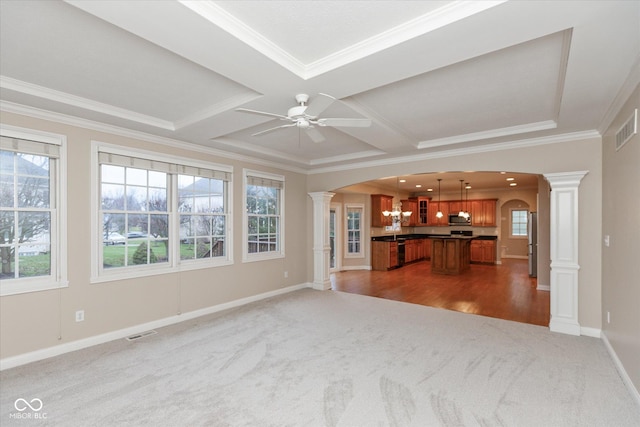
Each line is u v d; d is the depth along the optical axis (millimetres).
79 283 3385
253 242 5469
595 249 3727
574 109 3059
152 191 4125
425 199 11359
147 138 3957
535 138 4102
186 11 1655
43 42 2096
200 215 4676
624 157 2711
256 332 3832
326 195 6371
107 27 1938
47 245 3234
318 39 2057
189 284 4426
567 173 3775
